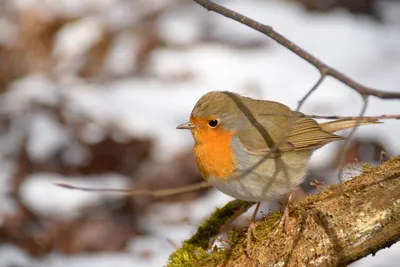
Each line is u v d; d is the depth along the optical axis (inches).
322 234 219.5
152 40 581.6
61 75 566.3
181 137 502.6
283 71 534.9
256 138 257.0
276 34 198.5
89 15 599.2
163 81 543.8
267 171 258.5
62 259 449.1
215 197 455.8
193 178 483.5
